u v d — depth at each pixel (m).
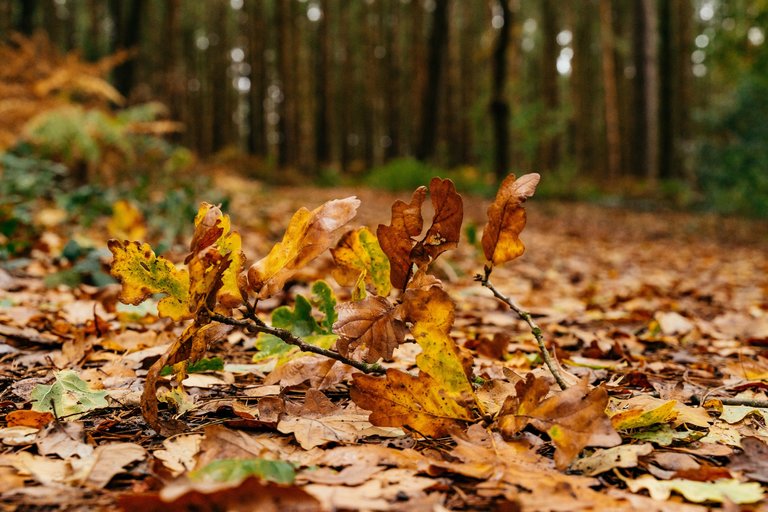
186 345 1.33
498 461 1.16
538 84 34.38
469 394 1.35
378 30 35.03
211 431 1.16
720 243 9.52
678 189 16.70
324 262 4.09
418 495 1.04
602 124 33.31
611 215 13.82
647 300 3.96
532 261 6.17
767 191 13.31
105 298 2.71
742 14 13.47
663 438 1.33
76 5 32.41
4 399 1.59
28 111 6.71
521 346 2.44
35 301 2.75
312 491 1.01
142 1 12.54
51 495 1.04
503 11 17.38
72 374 1.54
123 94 12.39
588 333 2.71
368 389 1.30
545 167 28.17
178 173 9.46
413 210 1.39
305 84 34.78
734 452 1.28
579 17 30.69
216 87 31.27
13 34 7.32
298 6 31.22
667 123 20.78
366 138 32.84
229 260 1.25
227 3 33.94
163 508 0.88
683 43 28.97
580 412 1.17
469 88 31.78
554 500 1.01
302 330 1.64
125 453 1.17
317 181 19.08
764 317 3.08
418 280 1.41
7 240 3.63
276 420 1.37
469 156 31.23
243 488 0.87
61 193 5.93
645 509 1.00
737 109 13.55
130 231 3.61
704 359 2.39
